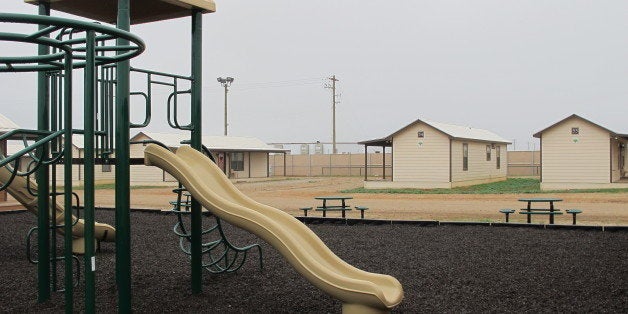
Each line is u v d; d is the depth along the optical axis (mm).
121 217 5500
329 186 33750
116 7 6797
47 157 6031
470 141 32375
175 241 10828
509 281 6887
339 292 4953
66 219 4387
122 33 4438
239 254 9266
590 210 16750
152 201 22719
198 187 5621
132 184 38594
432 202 20656
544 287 6527
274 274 7582
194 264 6516
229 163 43812
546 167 27766
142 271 7797
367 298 4820
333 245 10156
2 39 4090
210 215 15469
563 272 7387
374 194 25844
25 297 6430
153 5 6566
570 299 5949
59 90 5984
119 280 5520
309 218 14156
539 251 9188
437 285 6742
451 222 13109
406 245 10062
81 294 6551
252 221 5305
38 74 6035
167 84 6246
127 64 5457
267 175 49094
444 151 29531
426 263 8211
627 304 5711
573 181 27359
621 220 14227
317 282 5039
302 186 33875
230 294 6465
